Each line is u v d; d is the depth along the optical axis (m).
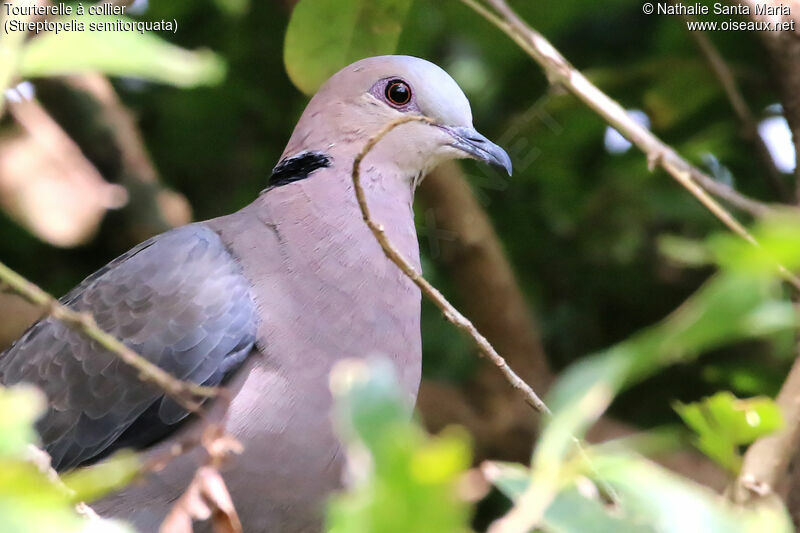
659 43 9.98
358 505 2.51
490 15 7.19
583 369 2.79
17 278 3.99
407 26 9.58
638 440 3.28
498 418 9.89
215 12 10.21
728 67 9.55
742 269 2.45
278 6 9.95
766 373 8.11
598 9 10.34
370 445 2.53
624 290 10.31
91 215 9.05
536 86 10.44
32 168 8.91
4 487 2.49
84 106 10.06
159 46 3.07
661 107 9.72
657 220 10.11
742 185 10.08
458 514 2.50
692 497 2.71
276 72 10.40
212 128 10.60
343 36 7.78
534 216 10.51
